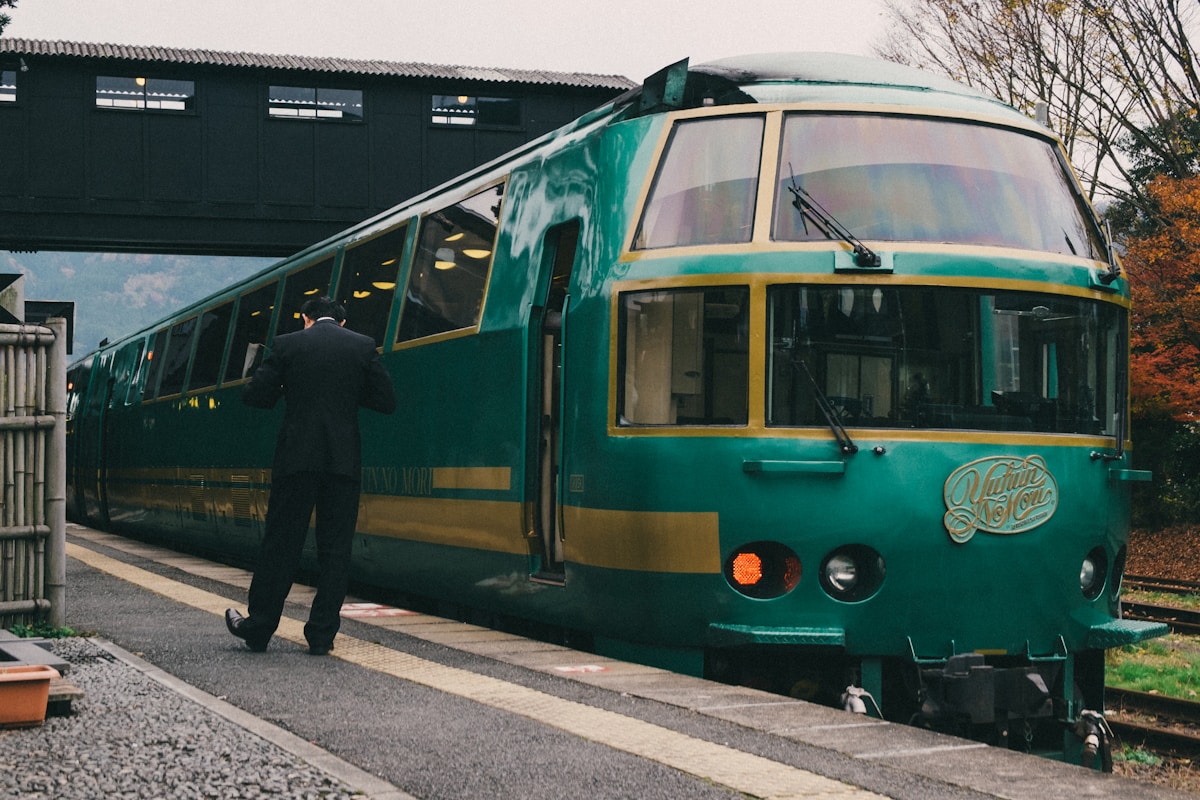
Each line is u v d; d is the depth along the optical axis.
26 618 6.94
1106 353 6.91
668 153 6.88
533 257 7.79
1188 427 27.02
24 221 29.20
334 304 7.08
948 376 6.40
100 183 29.41
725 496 6.28
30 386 6.91
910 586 6.26
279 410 12.49
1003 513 6.37
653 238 6.75
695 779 4.05
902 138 6.79
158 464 17.42
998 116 7.10
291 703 5.31
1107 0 20.33
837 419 6.26
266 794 3.71
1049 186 7.08
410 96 30.64
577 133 7.73
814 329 6.32
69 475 26.25
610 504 6.67
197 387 15.58
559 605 7.33
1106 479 6.75
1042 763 4.28
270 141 30.06
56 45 29.66
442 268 9.13
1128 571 23.94
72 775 3.86
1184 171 21.25
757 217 6.48
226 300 15.19
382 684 5.78
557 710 5.17
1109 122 21.23
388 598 10.98
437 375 8.85
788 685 6.69
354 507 6.78
